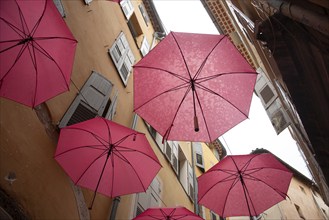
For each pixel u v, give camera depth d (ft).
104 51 26.81
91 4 27.07
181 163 37.65
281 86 19.29
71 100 19.12
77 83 20.31
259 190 18.90
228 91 13.08
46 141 15.64
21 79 11.82
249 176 18.89
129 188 16.30
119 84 27.78
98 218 18.31
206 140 13.06
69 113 18.25
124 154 16.47
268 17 13.19
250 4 17.88
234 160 18.83
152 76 13.05
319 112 12.89
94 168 16.02
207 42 12.62
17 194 12.34
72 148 15.66
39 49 12.13
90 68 22.80
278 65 13.28
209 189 18.95
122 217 20.68
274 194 18.88
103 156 16.29
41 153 14.92
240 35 32.78
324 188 21.15
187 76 12.90
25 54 12.00
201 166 41.86
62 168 16.28
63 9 20.45
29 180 13.38
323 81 12.38
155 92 13.04
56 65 12.42
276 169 19.13
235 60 12.67
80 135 15.90
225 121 13.20
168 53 12.78
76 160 15.72
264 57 20.47
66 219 15.16
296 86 13.07
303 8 10.57
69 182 16.49
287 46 13.08
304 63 12.80
